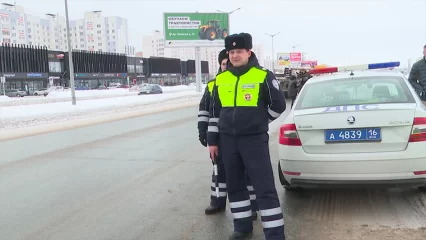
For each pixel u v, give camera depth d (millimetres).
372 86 4543
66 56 76812
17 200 4930
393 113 3816
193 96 34719
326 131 3971
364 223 3818
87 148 8664
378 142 3832
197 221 4070
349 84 4695
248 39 3203
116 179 5840
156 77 103375
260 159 3217
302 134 4070
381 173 3795
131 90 67500
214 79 3486
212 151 3531
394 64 5402
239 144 3250
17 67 66250
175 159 7191
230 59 3242
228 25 42906
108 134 10953
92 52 82750
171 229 3881
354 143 3885
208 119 3693
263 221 3238
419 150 3752
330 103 4355
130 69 95438
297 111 4355
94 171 6398
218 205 4273
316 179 4012
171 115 16734
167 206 4570
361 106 4043
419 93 6816
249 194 3973
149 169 6438
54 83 74688
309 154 4023
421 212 4055
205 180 5660
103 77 85875
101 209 4523
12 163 7184
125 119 15359
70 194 5137
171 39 42438
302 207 4352
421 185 3867
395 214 4027
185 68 114688
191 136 10172
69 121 14766
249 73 3178
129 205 4637
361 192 4809
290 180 4227
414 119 3799
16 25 120875
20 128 12742
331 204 4422
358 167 3826
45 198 4988
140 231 3855
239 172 3459
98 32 142750
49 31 137625
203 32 42656
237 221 3594
